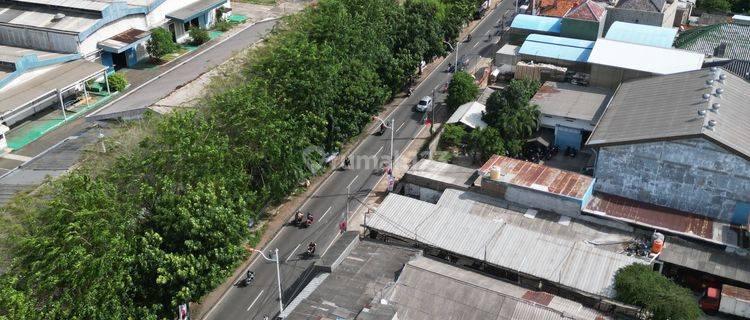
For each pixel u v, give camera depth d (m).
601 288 63.25
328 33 97.00
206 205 62.78
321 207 86.25
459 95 106.38
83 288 55.34
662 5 119.50
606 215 74.12
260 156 74.75
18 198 67.56
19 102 100.62
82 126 104.75
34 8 125.00
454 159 95.00
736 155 70.00
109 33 123.44
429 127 105.75
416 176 84.25
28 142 100.06
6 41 120.62
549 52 110.50
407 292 62.47
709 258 67.88
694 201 74.94
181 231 61.31
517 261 67.44
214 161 68.50
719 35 114.56
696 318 59.69
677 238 70.75
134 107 95.56
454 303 60.94
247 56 99.25
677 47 115.94
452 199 79.38
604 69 101.56
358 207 85.69
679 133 72.88
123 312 58.09
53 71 112.00
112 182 64.19
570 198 74.38
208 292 67.62
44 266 54.38
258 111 76.00
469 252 69.25
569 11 117.81
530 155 94.62
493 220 73.69
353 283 64.06
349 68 92.44
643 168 76.06
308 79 83.12
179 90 98.94
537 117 94.38
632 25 114.56
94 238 56.41
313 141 86.38
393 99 116.00
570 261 66.81
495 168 78.88
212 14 146.25
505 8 162.88
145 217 63.03
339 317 58.62
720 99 81.19
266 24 144.38
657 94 86.94
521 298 60.56
